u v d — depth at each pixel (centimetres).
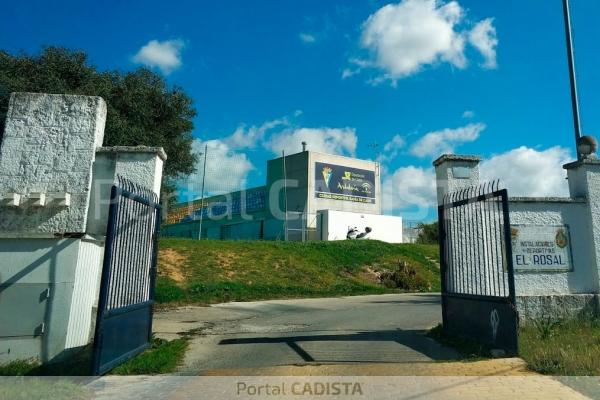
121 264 677
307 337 877
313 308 1397
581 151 952
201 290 1656
